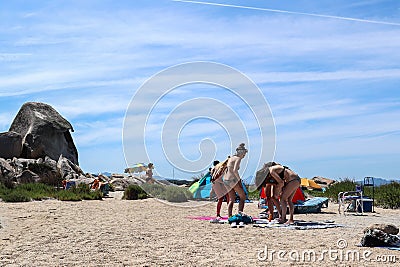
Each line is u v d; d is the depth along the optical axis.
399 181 23.64
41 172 25.92
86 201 19.73
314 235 11.37
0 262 8.36
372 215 16.48
